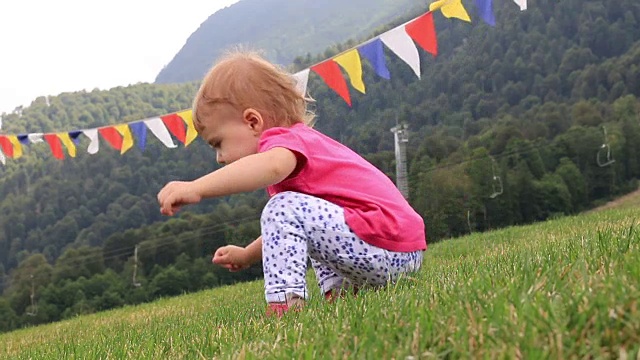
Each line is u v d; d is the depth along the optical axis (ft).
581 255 8.21
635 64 192.95
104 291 170.71
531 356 4.36
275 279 9.43
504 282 7.14
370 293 9.00
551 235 29.60
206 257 165.78
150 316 26.89
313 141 9.97
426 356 4.95
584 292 5.49
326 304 8.86
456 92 166.30
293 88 10.80
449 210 147.84
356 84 20.97
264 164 9.16
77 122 286.87
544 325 4.98
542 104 188.85
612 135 177.68
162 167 220.02
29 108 282.97
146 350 9.36
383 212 10.07
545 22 202.28
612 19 204.85
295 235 9.52
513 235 39.42
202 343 8.73
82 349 11.30
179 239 168.86
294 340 6.59
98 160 238.27
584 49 198.70
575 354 4.52
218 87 10.43
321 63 21.53
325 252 9.73
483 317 5.69
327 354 5.51
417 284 9.61
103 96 299.17
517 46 194.08
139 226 214.90
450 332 5.44
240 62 10.60
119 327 22.38
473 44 172.96
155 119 29.71
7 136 33.55
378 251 9.91
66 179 243.19
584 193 171.63
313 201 9.66
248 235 161.38
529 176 163.22
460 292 7.05
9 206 243.60
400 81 142.31
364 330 6.11
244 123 10.37
